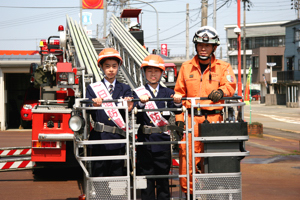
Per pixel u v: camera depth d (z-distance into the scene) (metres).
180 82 5.36
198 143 5.05
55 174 8.36
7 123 22.50
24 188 7.14
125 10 15.50
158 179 4.70
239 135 4.43
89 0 20.80
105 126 4.61
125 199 4.30
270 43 65.56
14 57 20.16
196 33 5.12
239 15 19.02
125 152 4.78
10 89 23.17
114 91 4.80
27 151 9.16
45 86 8.78
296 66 47.59
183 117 5.09
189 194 4.49
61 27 11.50
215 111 5.11
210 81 5.17
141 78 8.86
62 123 7.27
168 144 4.67
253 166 9.70
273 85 53.34
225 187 4.41
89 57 9.10
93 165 4.70
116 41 12.29
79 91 8.20
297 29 47.06
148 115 4.59
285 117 30.20
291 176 8.47
